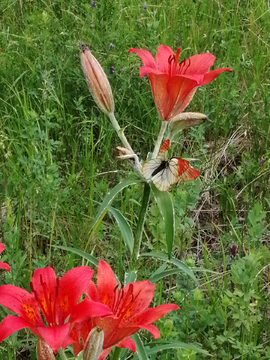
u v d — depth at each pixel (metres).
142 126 1.00
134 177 0.53
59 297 0.42
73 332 0.43
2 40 1.16
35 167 0.78
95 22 1.20
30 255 0.72
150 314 0.42
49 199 0.77
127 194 0.79
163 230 0.71
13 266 0.63
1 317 0.65
